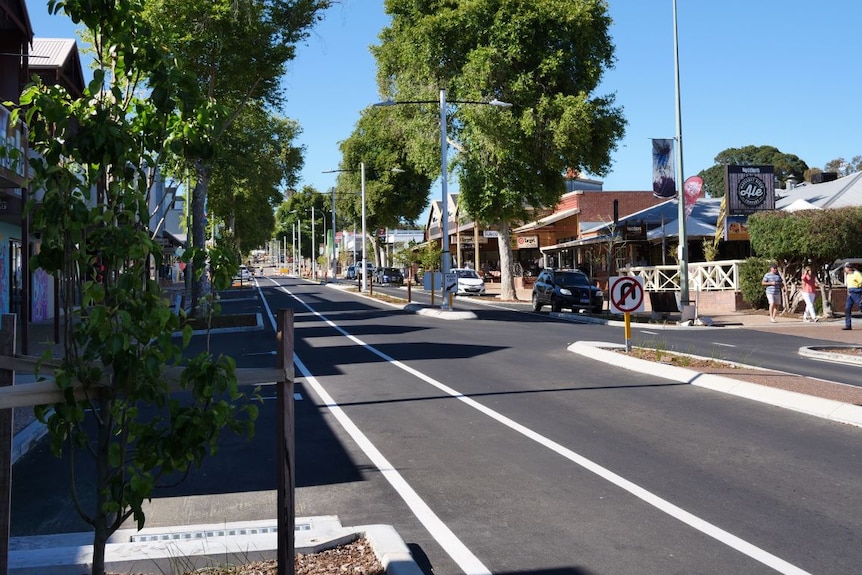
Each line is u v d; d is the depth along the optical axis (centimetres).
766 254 2953
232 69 2602
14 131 1562
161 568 511
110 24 389
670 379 1380
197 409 366
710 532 605
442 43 3791
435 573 530
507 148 3716
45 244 367
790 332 2420
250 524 614
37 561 514
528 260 6806
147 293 363
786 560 543
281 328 409
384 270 7450
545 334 2273
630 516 648
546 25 3650
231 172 3797
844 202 3850
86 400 369
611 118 3750
